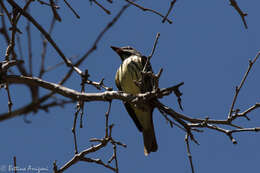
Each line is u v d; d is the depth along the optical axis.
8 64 8.14
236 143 7.99
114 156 8.33
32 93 7.04
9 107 7.78
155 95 7.65
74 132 8.40
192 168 7.65
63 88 8.13
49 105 6.91
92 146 8.50
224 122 8.17
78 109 8.15
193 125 8.11
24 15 8.28
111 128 8.24
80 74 8.09
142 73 7.73
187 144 7.91
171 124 8.08
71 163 8.50
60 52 8.30
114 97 8.03
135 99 7.87
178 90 7.40
